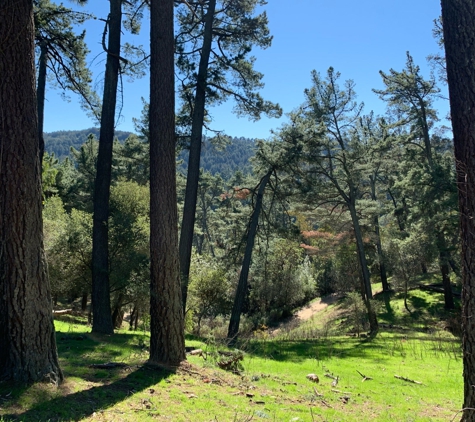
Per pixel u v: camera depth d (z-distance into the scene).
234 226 20.56
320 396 6.46
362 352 12.77
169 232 6.72
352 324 21.72
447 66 4.47
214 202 57.34
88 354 7.14
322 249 25.61
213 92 13.62
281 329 24.36
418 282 29.70
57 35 11.96
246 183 19.14
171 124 7.04
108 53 10.73
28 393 4.20
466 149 4.20
